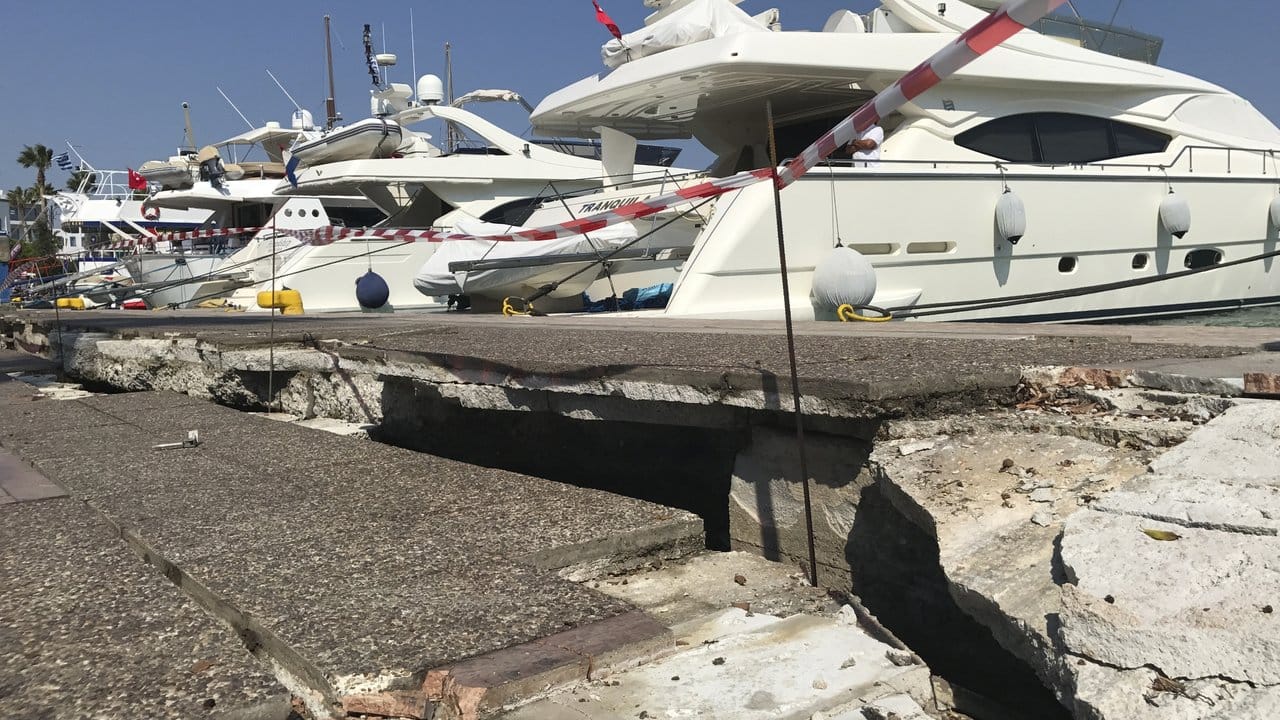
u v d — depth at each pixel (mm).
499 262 15094
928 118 14531
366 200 21188
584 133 18406
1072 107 15500
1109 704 1850
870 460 3344
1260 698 1739
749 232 12766
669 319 11547
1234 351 4805
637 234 15336
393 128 20797
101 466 4848
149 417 6734
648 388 4543
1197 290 16047
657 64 13930
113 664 2254
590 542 3281
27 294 26359
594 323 10281
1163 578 2119
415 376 6270
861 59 13625
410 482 4320
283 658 2406
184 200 24312
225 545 3299
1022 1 2396
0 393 9305
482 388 5633
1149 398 3477
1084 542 2359
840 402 3668
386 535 3400
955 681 3238
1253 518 2252
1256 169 17000
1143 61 18000
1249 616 1908
